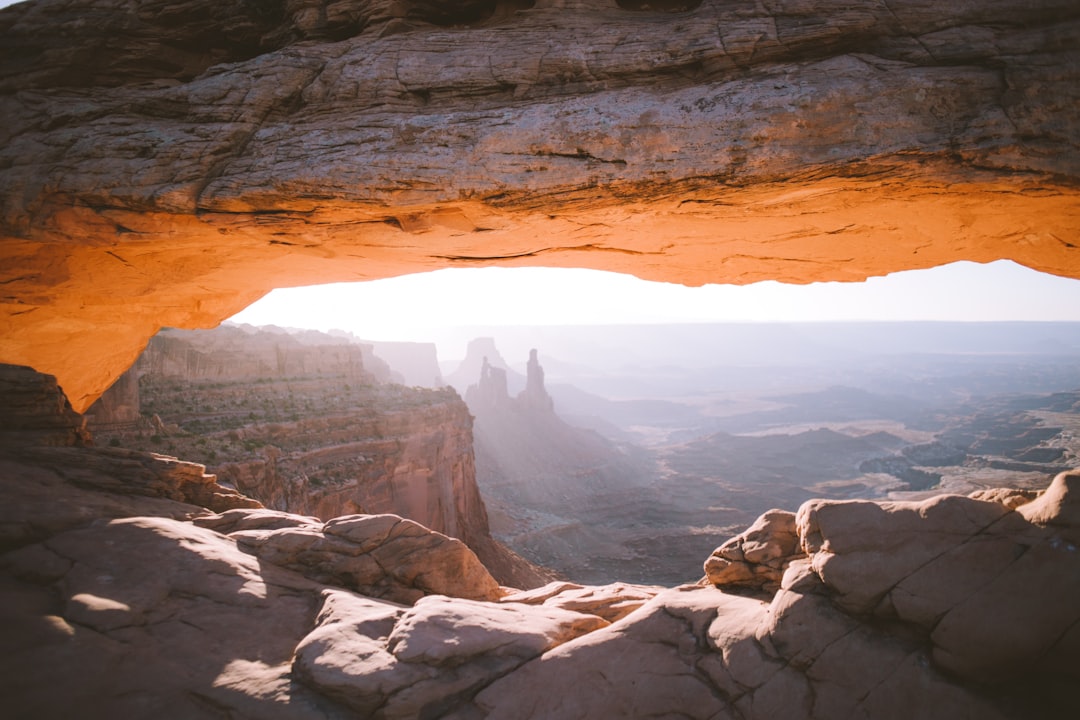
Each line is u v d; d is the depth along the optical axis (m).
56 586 6.87
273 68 8.78
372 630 6.67
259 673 6.13
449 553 8.98
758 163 7.12
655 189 7.52
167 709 5.55
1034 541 5.44
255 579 7.59
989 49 6.69
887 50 7.08
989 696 5.17
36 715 5.22
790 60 7.39
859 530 6.13
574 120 7.62
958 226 8.45
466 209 8.26
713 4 7.78
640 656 6.38
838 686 5.55
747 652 6.05
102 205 8.88
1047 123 6.48
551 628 7.11
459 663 6.31
